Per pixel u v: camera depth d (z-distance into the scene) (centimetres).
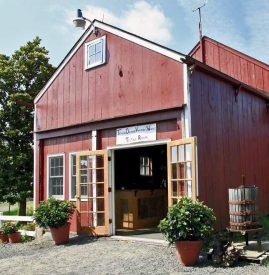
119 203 1229
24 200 1711
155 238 991
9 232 1212
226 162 1058
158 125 983
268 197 1301
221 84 1077
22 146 1747
